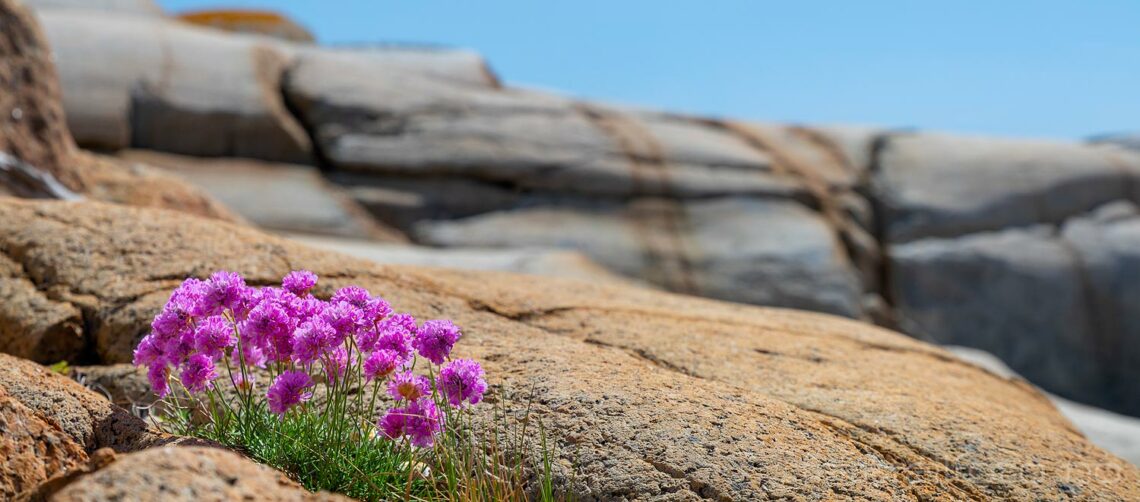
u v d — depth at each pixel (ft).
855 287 60.95
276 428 11.69
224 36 64.85
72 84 54.08
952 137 75.20
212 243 17.69
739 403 13.39
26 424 10.28
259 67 61.87
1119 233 65.87
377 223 57.00
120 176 31.50
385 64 69.67
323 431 11.72
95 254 17.07
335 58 66.69
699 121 74.02
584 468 11.86
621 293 21.36
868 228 66.80
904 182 69.62
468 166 60.85
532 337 15.94
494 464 11.93
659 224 61.82
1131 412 61.46
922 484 12.04
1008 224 67.05
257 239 18.19
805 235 62.28
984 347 63.00
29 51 28.45
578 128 66.03
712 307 20.95
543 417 12.76
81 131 52.70
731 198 64.39
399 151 60.34
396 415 11.19
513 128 64.44
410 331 11.85
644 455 11.87
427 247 56.75
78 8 69.00
